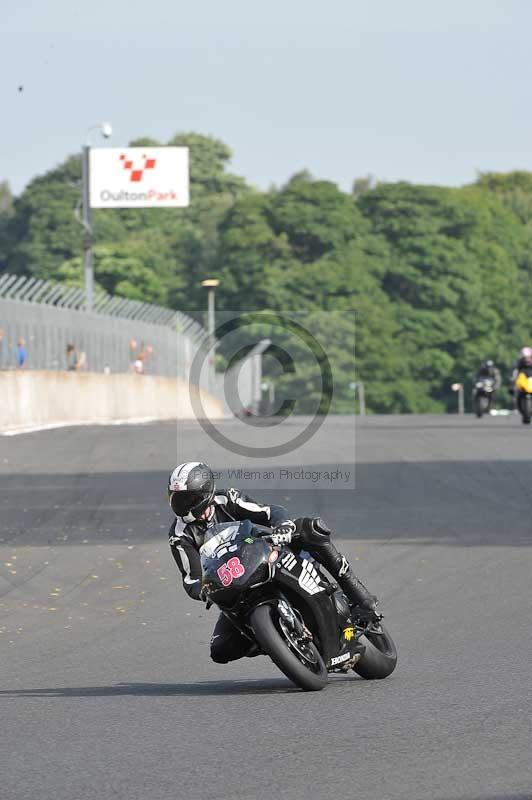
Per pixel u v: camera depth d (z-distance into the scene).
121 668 32.91
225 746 24.45
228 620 31.12
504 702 27.56
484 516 62.56
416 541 54.78
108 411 164.88
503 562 49.00
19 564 50.19
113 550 53.31
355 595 31.02
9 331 131.62
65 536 57.28
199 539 30.31
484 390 167.62
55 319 147.62
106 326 168.50
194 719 26.84
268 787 21.67
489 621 37.94
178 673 32.16
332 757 23.42
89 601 43.00
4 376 128.25
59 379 145.75
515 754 23.33
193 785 21.91
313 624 29.92
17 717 27.39
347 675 31.48
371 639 31.61
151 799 21.17
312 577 29.95
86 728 26.25
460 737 24.64
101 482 79.06
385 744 24.25
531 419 139.38
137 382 177.88
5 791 21.80
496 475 81.12
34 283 144.38
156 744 24.77
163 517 63.16
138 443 110.50
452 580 45.53
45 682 31.22
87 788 21.88
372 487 75.69
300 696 28.89
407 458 94.69
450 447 104.50
